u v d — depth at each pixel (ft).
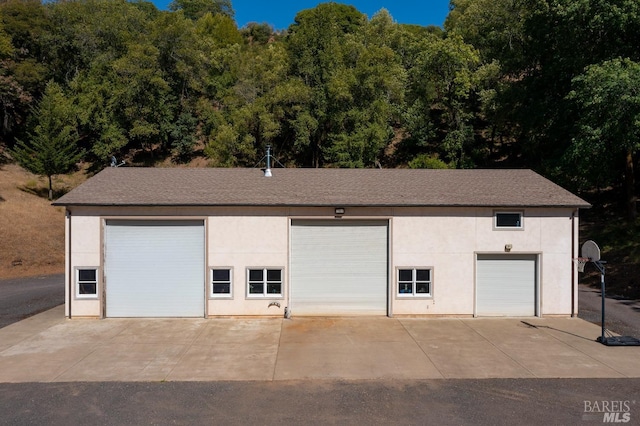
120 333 41.78
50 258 88.58
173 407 26.71
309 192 50.57
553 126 92.12
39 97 161.38
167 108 153.79
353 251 48.39
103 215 46.62
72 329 43.09
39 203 117.70
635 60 78.54
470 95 140.87
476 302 48.24
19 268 81.61
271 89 138.92
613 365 33.71
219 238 47.21
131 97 144.97
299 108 131.85
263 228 47.47
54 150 122.21
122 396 28.22
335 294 48.29
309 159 148.66
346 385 30.04
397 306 47.88
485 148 140.15
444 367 33.35
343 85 124.57
